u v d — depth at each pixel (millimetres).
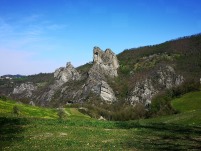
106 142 35531
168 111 196625
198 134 45375
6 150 27656
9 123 50000
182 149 31188
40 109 125625
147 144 34406
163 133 46031
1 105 98250
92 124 55594
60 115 108125
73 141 34906
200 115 81062
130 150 30266
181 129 53156
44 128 45625
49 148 29984
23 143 32344
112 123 59625
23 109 104812
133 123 62969
